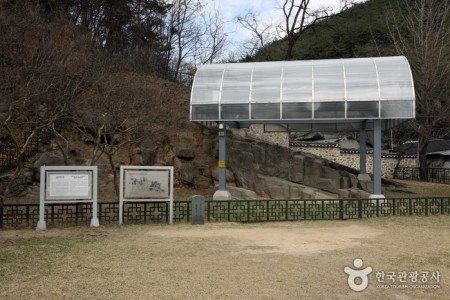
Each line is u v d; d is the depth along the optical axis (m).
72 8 25.58
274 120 16.64
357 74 16.67
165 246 8.66
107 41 27.53
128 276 6.53
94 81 16.19
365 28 44.09
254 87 16.97
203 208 11.56
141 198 11.35
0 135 15.42
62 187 10.62
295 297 5.70
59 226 10.87
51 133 17.00
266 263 7.37
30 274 6.60
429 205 13.71
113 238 9.45
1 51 13.10
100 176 17.00
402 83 16.14
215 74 17.72
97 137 15.34
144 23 31.58
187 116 21.70
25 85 12.27
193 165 19.59
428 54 26.06
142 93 17.45
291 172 19.89
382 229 10.93
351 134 33.56
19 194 14.40
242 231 10.55
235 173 19.83
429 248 8.66
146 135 16.98
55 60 14.00
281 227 11.20
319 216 12.88
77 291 5.84
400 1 46.84
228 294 5.77
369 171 28.22
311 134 33.41
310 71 17.22
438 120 26.61
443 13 28.83
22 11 17.66
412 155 29.28
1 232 10.03
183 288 5.99
